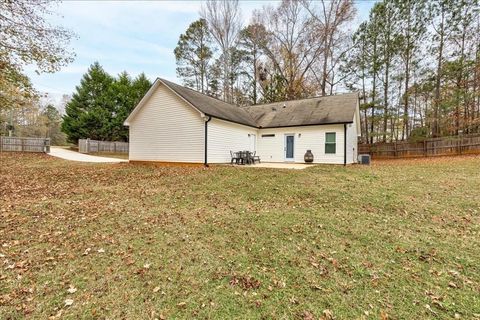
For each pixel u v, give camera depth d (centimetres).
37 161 1526
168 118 1350
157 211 539
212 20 2600
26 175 968
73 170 1104
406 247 374
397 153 2156
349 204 584
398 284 281
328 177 890
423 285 279
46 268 310
